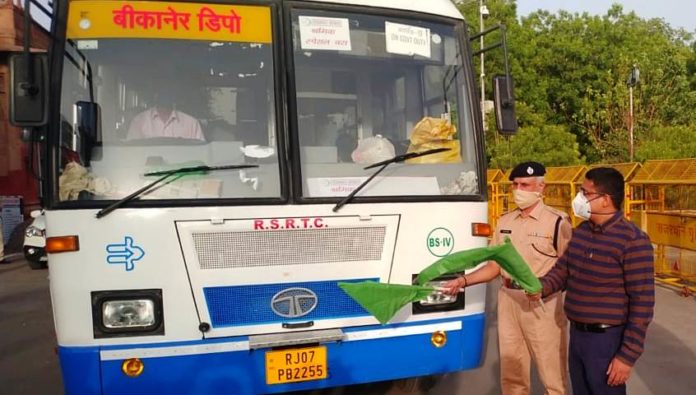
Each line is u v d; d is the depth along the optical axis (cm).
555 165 2503
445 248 389
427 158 397
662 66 2655
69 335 334
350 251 367
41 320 773
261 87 372
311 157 372
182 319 342
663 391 475
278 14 379
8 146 1714
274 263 354
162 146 354
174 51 365
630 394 469
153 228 339
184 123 361
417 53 413
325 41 388
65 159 340
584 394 334
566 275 342
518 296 384
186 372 342
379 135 399
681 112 2550
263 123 369
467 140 414
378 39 403
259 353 350
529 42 3088
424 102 414
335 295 365
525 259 382
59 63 346
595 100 2883
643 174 1005
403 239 379
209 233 345
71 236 331
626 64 2630
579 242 327
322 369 359
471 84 422
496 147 2564
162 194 343
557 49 3070
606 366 315
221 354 345
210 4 370
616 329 314
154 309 339
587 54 3022
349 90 392
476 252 326
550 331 374
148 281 338
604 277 313
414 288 319
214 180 353
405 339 379
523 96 3106
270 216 354
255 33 375
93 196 338
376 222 372
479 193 407
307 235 360
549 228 376
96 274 334
